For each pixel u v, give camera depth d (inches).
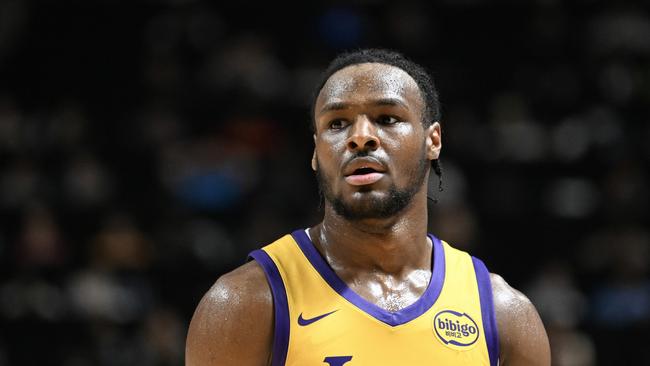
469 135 1652.3
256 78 1718.8
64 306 1330.0
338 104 426.0
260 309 417.7
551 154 1654.8
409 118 430.3
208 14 1871.3
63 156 1574.8
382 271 440.5
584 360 1310.3
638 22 1903.3
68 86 1804.9
